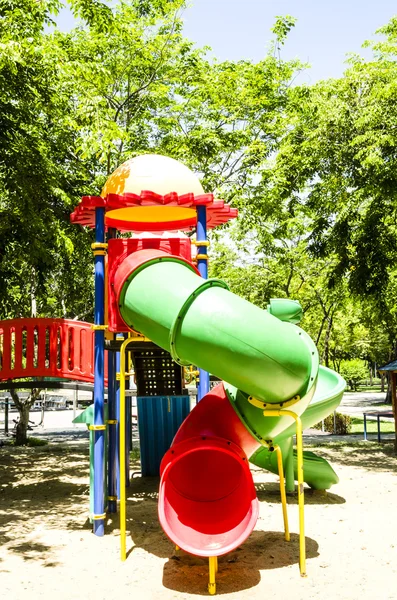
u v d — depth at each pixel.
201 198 7.57
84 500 9.38
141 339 6.96
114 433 8.56
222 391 6.38
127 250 7.16
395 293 17.56
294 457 9.65
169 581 5.55
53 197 12.97
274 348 5.21
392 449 15.05
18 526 7.63
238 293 21.72
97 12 10.06
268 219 16.80
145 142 15.95
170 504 5.69
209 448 5.40
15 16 10.23
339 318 34.44
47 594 5.22
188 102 15.78
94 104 9.88
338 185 13.40
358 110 12.66
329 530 7.30
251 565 5.95
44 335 10.91
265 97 15.85
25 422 17.09
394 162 11.91
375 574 5.66
